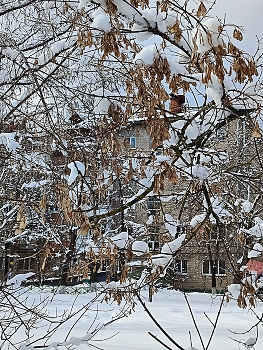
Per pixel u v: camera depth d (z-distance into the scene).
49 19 4.40
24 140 4.83
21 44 4.89
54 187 3.55
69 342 3.33
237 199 5.19
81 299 12.60
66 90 4.82
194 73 3.37
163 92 2.97
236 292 4.31
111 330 8.37
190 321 10.23
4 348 5.74
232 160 4.84
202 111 3.91
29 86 4.56
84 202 3.77
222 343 7.23
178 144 3.87
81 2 2.99
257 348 6.73
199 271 19.09
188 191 4.27
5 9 4.84
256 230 4.69
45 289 12.59
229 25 2.76
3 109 4.43
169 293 15.80
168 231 4.20
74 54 4.55
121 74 4.14
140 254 4.08
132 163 4.36
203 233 4.58
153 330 8.59
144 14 2.90
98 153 4.24
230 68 2.90
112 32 2.87
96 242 4.08
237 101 3.54
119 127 3.85
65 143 4.25
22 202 3.67
